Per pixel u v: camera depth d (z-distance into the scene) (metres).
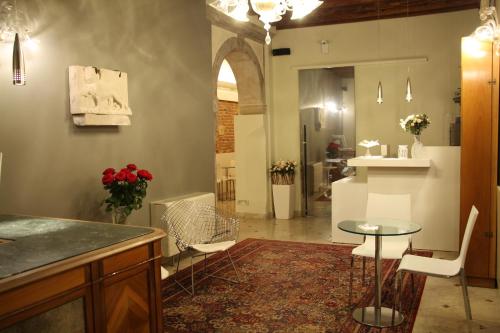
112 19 4.41
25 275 1.86
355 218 5.95
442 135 7.21
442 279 4.46
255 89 7.82
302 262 5.12
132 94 4.67
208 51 5.95
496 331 3.32
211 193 5.69
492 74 4.16
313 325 3.46
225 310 3.77
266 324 3.49
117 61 4.47
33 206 3.63
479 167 4.23
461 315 3.62
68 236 2.51
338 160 7.92
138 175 4.19
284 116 8.20
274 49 8.12
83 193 4.09
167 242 4.77
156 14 5.00
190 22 5.59
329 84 7.88
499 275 4.01
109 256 2.25
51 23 3.76
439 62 7.16
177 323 3.52
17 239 2.44
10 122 3.44
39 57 3.66
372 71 7.58
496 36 4.02
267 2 3.21
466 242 3.35
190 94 5.58
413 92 7.34
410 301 3.91
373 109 7.61
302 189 8.19
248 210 8.13
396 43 7.37
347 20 7.61
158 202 4.93
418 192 5.48
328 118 7.93
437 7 7.03
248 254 5.50
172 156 5.26
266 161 7.96
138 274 2.45
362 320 3.52
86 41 4.11
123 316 2.36
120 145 4.52
